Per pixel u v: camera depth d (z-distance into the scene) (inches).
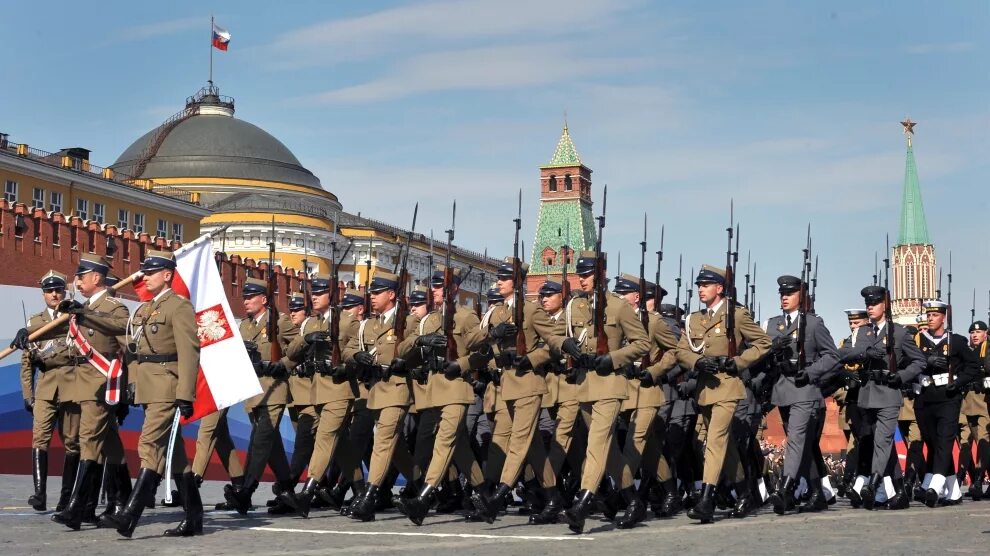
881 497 705.6
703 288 594.2
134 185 2524.6
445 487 660.7
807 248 666.2
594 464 527.8
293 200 2955.2
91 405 538.6
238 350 613.6
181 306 509.0
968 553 440.5
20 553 451.2
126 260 1583.4
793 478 627.5
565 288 592.4
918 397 714.8
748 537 500.4
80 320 523.5
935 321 729.0
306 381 639.8
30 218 1403.8
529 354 569.9
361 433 651.5
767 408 677.3
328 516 620.1
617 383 534.9
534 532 530.9
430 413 617.6
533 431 571.5
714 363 574.9
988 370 721.6
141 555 444.1
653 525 564.1
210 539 499.2
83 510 530.9
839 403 800.9
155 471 503.2
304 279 749.9
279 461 641.0
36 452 608.1
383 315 606.2
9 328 845.2
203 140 3090.6
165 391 504.7
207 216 2672.2
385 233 2682.1
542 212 3718.0
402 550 457.1
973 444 898.1
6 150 2108.8
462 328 574.2
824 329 633.0
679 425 674.8
